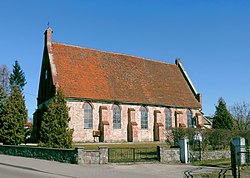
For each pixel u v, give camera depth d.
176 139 29.86
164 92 56.22
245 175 18.69
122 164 23.11
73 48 50.75
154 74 58.28
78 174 18.03
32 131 49.91
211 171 20.23
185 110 57.16
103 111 46.62
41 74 51.28
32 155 28.20
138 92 52.22
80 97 44.62
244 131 32.12
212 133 29.67
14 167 21.48
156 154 26.56
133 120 49.69
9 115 35.84
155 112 52.62
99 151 23.36
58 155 24.88
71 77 46.28
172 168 21.62
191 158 26.62
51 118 30.09
